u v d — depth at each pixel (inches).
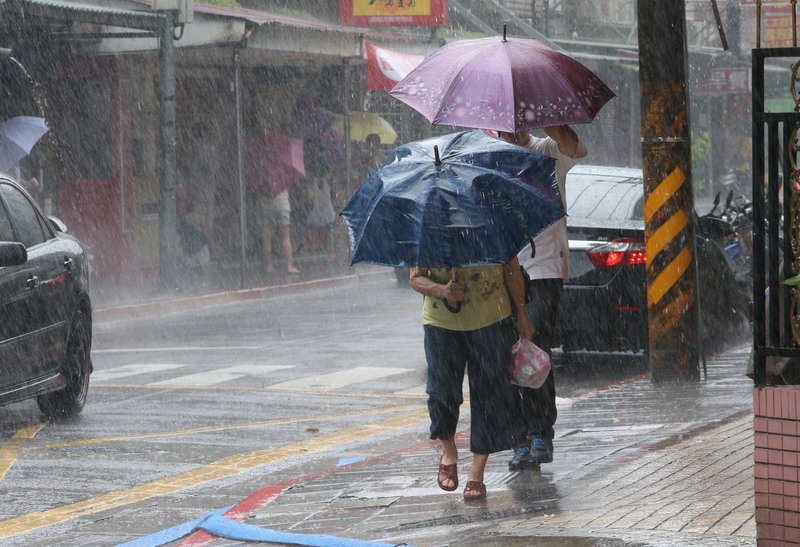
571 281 1096.2
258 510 622.5
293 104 2642.7
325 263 2511.1
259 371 1210.0
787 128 447.8
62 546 608.1
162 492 723.4
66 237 1027.9
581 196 1155.9
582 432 772.0
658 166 940.0
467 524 555.2
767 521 443.5
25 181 1845.5
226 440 877.8
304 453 829.2
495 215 557.6
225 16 2032.5
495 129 594.2
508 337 606.2
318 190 2488.9
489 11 3373.5
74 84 2135.8
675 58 928.3
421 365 1235.2
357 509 612.7
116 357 1342.3
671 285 948.6
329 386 1115.3
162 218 1940.2
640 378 1018.1
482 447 608.4
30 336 898.7
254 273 2277.3
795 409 434.9
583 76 627.2
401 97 626.2
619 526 502.0
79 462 807.1
